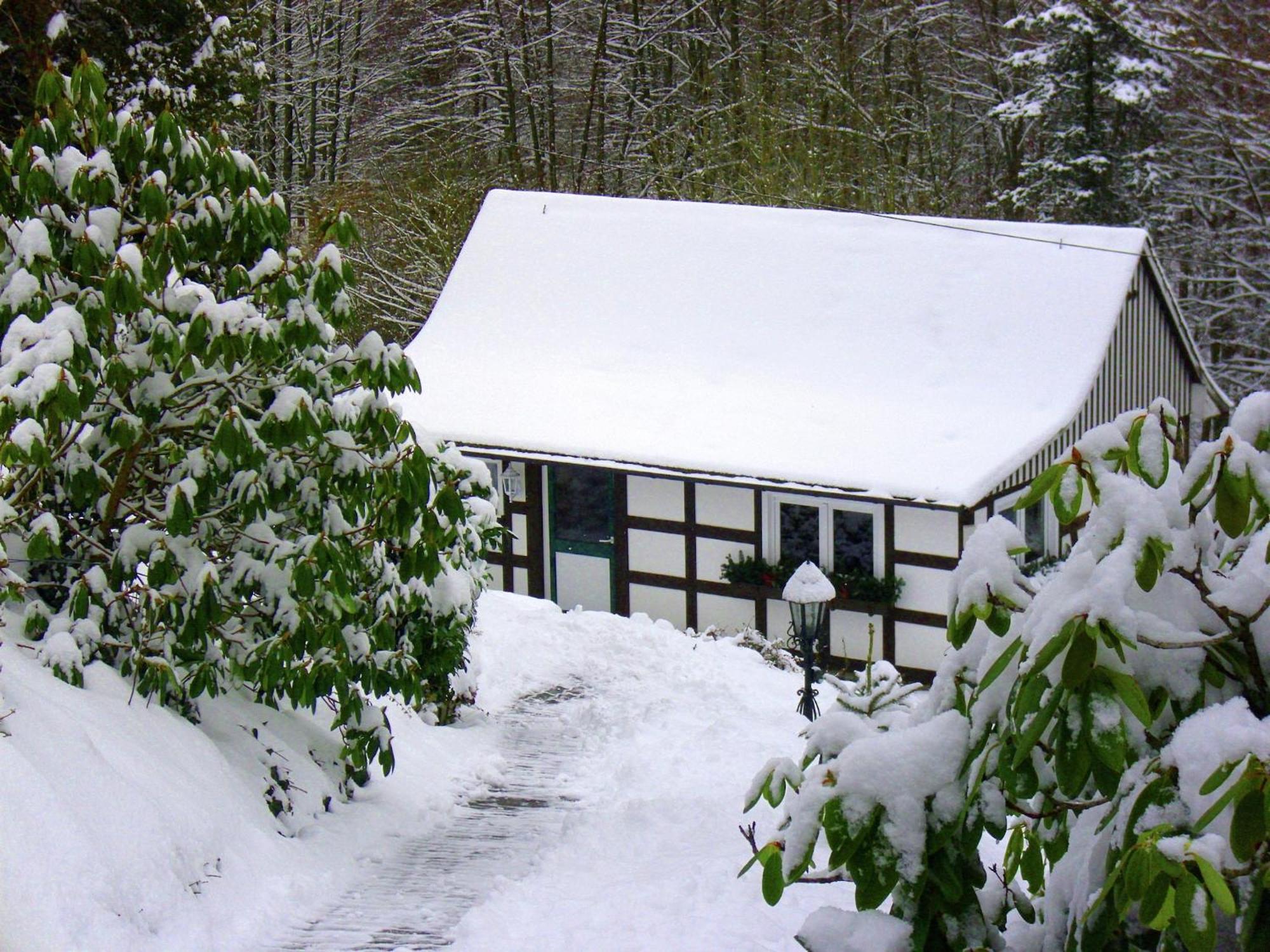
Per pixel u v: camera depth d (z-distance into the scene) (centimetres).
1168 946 286
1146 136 2998
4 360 749
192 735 789
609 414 1789
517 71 3531
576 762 1162
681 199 3150
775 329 1833
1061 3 2864
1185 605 315
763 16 3378
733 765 1112
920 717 349
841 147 3116
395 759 1061
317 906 736
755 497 1692
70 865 587
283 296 825
